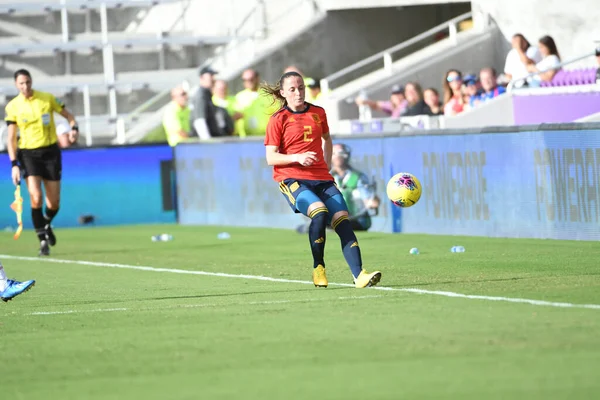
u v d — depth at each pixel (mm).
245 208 55438
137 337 21609
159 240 48594
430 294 26234
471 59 70500
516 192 41188
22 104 41906
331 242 43750
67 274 35438
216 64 78500
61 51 81062
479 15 71375
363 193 47656
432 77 69875
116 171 60156
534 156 40188
